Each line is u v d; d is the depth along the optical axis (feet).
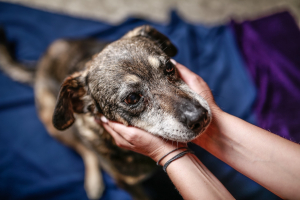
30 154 1.64
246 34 1.94
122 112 1.05
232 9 2.53
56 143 1.69
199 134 0.92
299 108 1.64
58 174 1.60
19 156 1.63
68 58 1.57
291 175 0.78
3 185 1.53
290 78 1.75
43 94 1.62
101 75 1.05
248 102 1.70
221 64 1.87
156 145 0.91
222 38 1.98
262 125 1.61
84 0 2.48
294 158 0.78
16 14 2.10
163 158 0.90
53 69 1.61
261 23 2.02
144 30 1.21
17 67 1.81
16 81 1.84
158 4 2.52
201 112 0.90
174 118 0.94
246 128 0.86
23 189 1.51
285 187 0.79
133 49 1.05
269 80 1.76
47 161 1.64
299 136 1.55
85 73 1.13
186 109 0.92
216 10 2.52
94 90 1.08
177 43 1.93
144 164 1.26
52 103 1.59
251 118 1.67
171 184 1.48
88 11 2.44
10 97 1.80
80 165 1.64
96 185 1.51
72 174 1.60
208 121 0.91
